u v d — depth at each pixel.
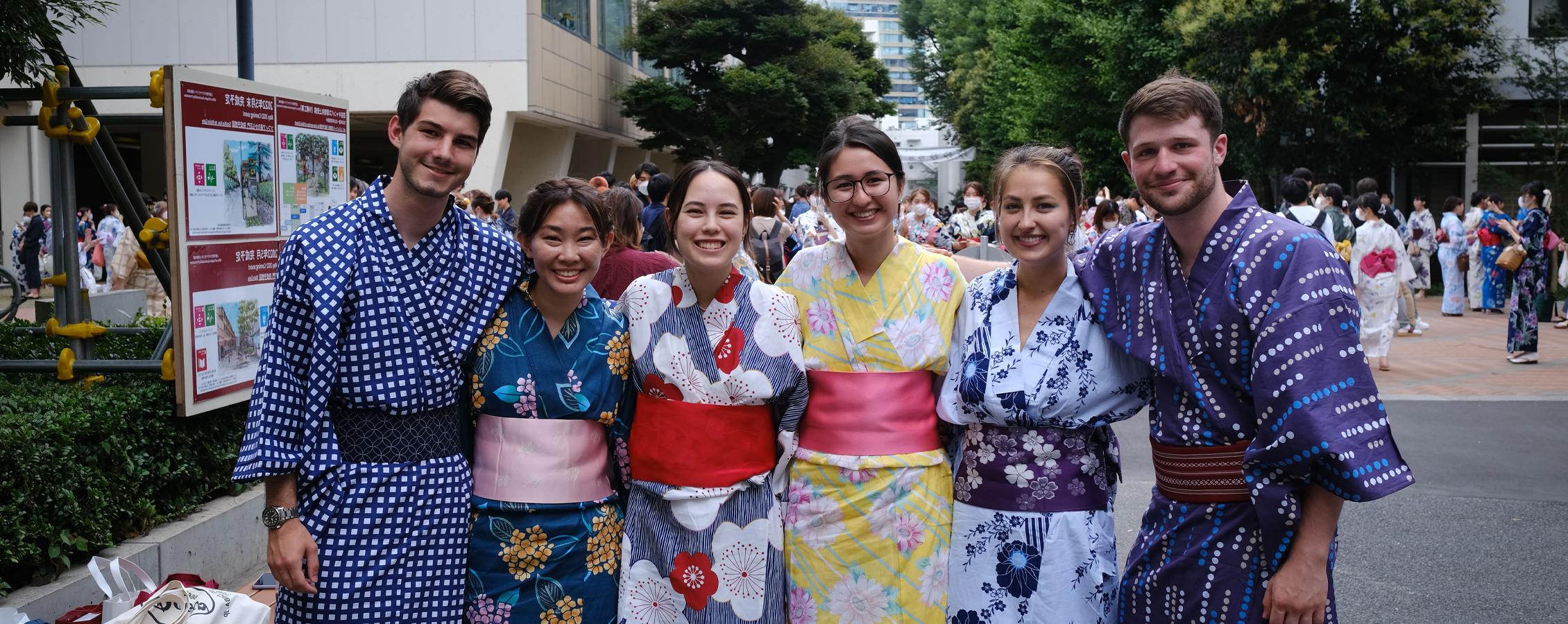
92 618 3.21
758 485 2.79
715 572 2.74
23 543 3.55
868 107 33.44
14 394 4.30
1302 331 2.26
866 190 2.71
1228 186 2.56
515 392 2.67
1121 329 2.61
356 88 22.52
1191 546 2.46
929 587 2.79
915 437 2.80
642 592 2.79
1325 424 2.21
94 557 3.64
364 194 2.62
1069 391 2.67
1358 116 18.80
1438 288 18.94
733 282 2.78
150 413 4.34
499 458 2.69
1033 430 2.71
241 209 4.68
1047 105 24.97
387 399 2.55
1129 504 5.57
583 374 2.72
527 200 2.69
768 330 2.77
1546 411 7.73
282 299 2.50
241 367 4.71
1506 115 19.94
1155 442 2.57
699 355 2.76
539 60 23.48
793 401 2.82
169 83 4.26
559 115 25.22
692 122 30.09
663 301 2.79
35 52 4.60
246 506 4.67
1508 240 15.07
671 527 2.76
